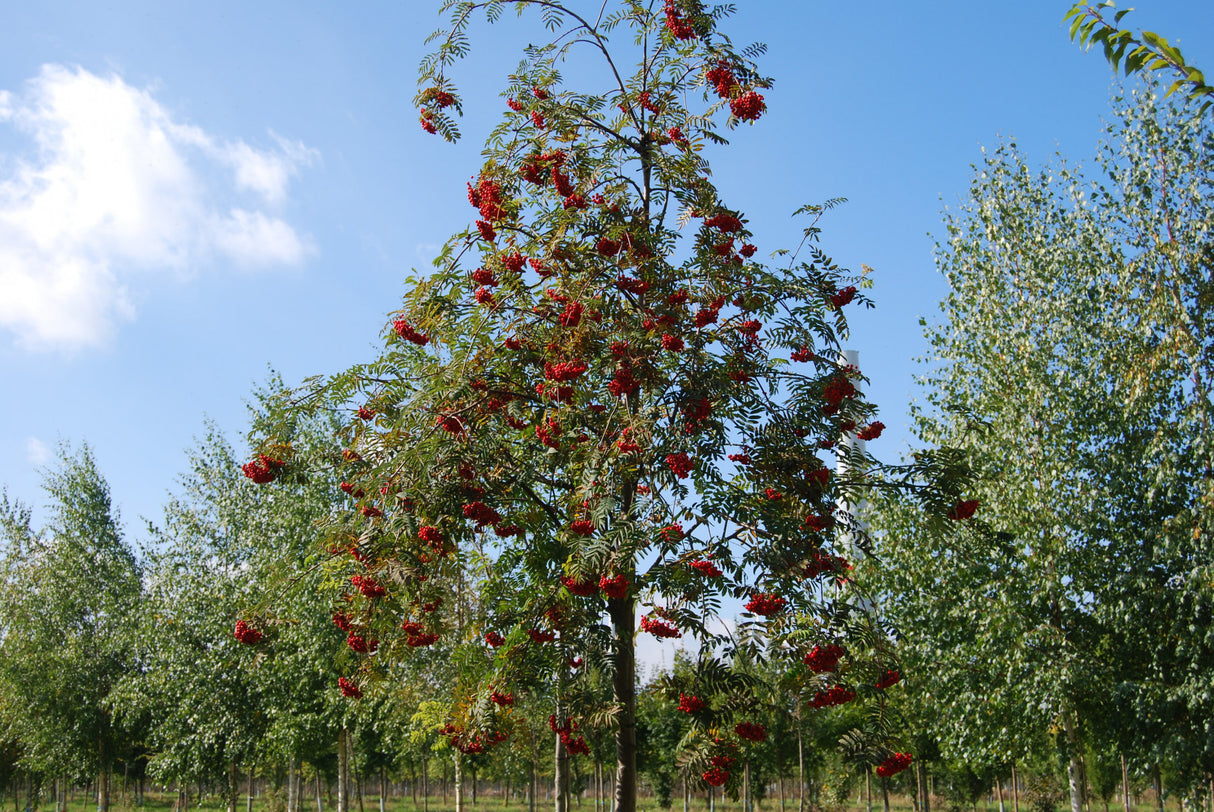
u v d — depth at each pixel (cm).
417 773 4078
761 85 766
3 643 2655
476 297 801
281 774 3381
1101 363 1399
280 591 925
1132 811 3288
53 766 2606
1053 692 1263
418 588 750
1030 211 1547
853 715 1814
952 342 1584
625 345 704
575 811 3509
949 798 3095
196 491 2178
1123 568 1308
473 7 812
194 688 1941
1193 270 1333
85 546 2794
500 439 782
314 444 1608
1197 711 1209
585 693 696
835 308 765
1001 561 1380
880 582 1466
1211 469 1251
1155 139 1390
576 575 651
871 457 762
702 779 659
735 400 738
